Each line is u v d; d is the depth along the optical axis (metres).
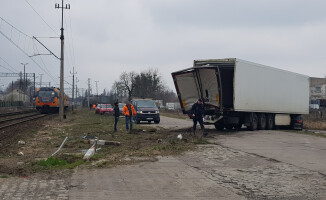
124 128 22.61
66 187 6.93
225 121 20.02
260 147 13.37
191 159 10.50
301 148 13.38
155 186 7.20
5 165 8.90
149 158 10.48
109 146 12.88
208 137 16.66
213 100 19.42
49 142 14.56
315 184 7.58
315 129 29.00
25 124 26.70
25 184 7.06
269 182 7.73
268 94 22.23
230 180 7.87
